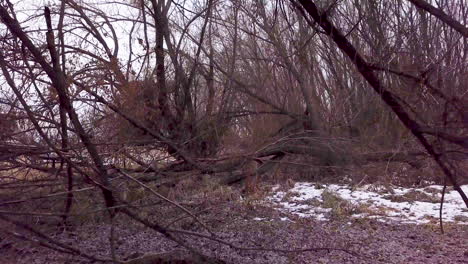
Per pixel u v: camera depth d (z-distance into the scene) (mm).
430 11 4602
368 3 5328
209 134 8141
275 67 8875
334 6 5266
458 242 7203
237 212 7777
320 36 6188
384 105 6508
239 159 7676
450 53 4902
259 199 8492
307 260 6340
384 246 6953
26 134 5035
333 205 9086
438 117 5039
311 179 10633
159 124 7883
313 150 7848
